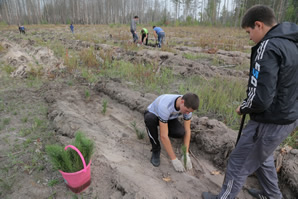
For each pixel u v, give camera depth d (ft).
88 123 13.19
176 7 198.80
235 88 17.04
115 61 25.23
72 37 54.29
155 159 10.18
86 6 212.02
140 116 14.64
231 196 7.24
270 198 8.09
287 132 6.18
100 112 15.15
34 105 15.75
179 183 9.10
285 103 5.64
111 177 8.80
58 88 18.62
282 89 5.54
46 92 17.78
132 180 8.42
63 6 222.48
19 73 22.21
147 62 25.89
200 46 41.68
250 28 6.07
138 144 11.71
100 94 18.15
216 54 31.81
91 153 8.27
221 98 15.23
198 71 22.45
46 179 9.05
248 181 9.36
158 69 23.09
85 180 8.20
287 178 8.59
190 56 30.50
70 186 8.11
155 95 16.62
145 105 14.82
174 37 60.80
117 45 39.78
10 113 14.47
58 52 33.24
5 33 74.49
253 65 5.89
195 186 9.00
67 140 11.06
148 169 9.82
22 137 11.85
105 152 10.41
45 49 32.01
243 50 37.50
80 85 19.72
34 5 210.18
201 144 11.18
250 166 6.84
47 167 9.68
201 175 9.80
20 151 10.69
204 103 15.70
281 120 5.81
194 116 12.86
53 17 227.81
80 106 15.80
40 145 11.13
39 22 183.01
